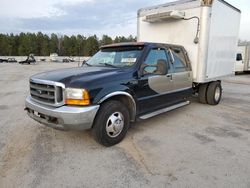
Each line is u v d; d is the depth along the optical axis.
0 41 83.50
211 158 3.49
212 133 4.60
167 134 4.52
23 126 4.87
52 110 3.47
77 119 3.38
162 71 4.32
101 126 3.69
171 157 3.52
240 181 2.87
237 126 5.07
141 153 3.66
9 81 13.41
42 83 3.68
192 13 5.94
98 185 2.79
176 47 5.64
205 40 5.84
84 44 94.56
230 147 3.90
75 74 3.80
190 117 5.76
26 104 4.03
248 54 18.66
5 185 2.76
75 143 4.02
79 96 3.42
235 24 7.39
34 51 87.88
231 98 8.54
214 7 5.97
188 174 3.03
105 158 3.48
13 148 3.79
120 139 4.05
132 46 4.84
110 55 5.03
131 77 4.16
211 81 6.83
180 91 5.58
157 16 6.25
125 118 4.08
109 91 3.71
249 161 3.40
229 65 7.54
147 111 4.71
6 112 6.03
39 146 3.88
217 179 2.91
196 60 5.99
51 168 3.17
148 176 2.98
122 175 3.01
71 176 2.98
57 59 66.75
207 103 7.12
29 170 3.10
